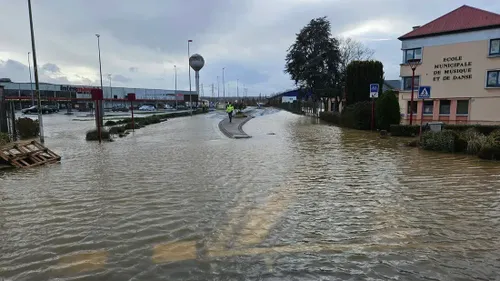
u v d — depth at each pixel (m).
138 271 3.81
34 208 6.19
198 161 10.99
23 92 75.94
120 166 10.31
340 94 43.47
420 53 29.06
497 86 25.36
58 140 18.22
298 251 4.25
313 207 6.00
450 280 3.55
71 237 4.81
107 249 4.39
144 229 5.04
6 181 8.55
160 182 8.04
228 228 5.03
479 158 11.12
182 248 4.37
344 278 3.61
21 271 3.88
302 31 44.88
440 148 12.80
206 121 34.78
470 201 6.27
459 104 27.33
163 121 35.19
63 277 3.72
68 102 78.31
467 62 26.59
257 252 4.23
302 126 27.25
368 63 28.89
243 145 15.25
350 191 7.07
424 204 6.12
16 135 18.91
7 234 4.97
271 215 5.59
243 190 7.20
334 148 13.99
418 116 29.41
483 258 4.02
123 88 94.56
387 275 3.66
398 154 12.16
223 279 3.61
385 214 5.60
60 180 8.53
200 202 6.34
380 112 21.61
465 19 27.73
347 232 4.84
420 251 4.22
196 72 77.19
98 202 6.46
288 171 9.23
